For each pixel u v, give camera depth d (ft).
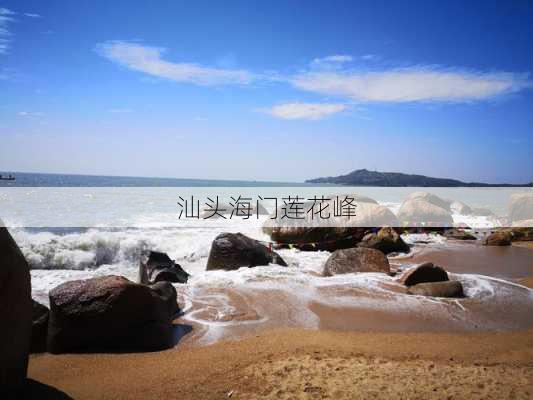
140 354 18.75
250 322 23.36
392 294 29.30
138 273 38.29
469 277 34.35
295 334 21.35
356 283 32.07
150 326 20.51
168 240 50.47
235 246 38.75
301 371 16.43
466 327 22.88
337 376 15.87
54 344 18.85
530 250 53.57
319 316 24.56
